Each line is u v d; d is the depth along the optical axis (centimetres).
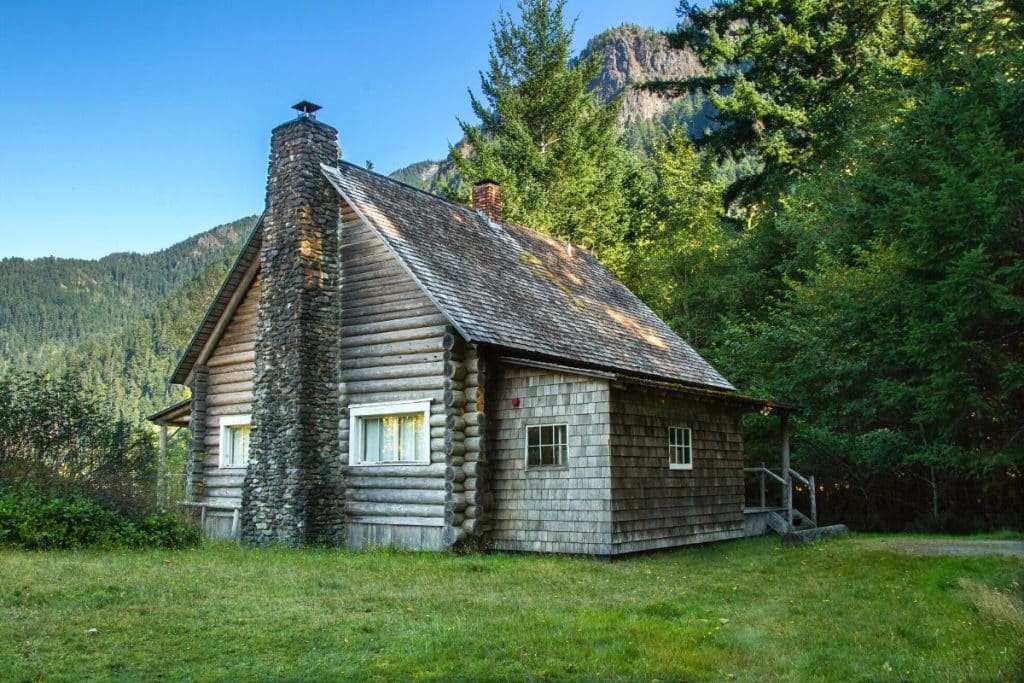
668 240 3544
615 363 1742
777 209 3459
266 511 1595
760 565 1298
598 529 1407
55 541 1268
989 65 1983
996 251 1734
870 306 2034
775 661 708
